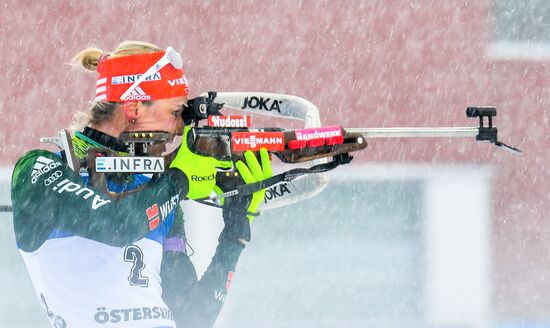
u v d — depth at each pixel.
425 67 36.06
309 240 29.28
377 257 29.80
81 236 9.69
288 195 13.13
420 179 32.56
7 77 34.50
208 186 10.47
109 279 9.77
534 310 29.02
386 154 32.56
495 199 32.84
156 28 35.66
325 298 27.52
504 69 35.91
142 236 9.77
